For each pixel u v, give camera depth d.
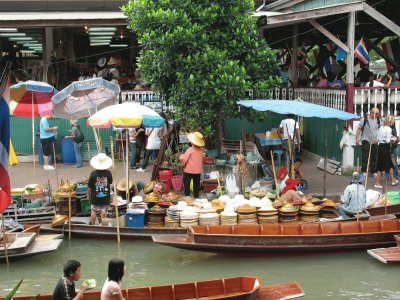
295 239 16.88
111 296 11.48
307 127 29.31
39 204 20.23
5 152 14.52
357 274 15.92
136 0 24.08
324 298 14.36
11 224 18.17
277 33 32.59
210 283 13.71
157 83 24.70
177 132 26.02
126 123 19.27
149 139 26.09
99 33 34.31
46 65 31.27
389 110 25.17
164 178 23.14
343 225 17.62
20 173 26.27
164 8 24.12
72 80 33.84
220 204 18.91
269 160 27.84
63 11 31.64
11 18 27.20
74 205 20.12
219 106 23.78
